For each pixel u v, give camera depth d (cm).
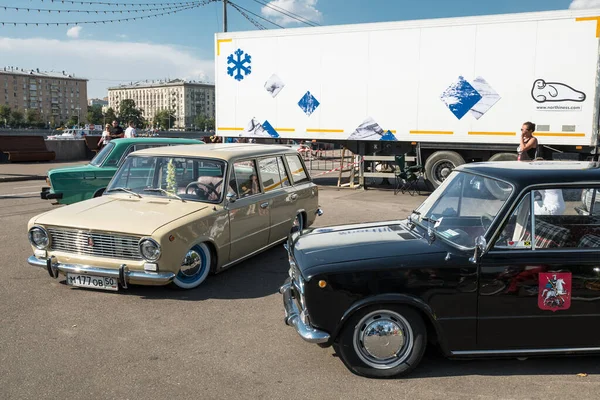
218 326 455
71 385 348
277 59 1440
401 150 1395
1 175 1714
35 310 489
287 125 1453
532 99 1195
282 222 704
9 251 717
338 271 352
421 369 375
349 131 1382
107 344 415
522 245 360
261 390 343
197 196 587
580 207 364
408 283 352
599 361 390
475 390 344
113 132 1792
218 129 1541
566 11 1142
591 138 1159
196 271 554
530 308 357
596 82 1140
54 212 559
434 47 1267
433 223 415
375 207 1145
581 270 356
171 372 368
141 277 500
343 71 1368
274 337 432
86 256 519
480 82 1235
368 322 358
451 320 356
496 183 386
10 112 16425
